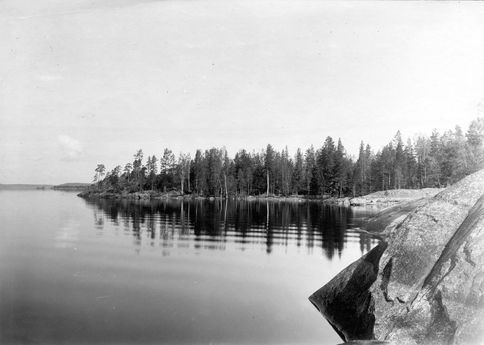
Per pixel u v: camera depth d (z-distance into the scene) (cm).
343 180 8769
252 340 977
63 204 6412
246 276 1605
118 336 1008
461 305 818
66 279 1541
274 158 10856
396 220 2934
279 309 1203
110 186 10581
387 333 902
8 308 1204
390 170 7938
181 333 1005
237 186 10369
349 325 1041
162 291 1388
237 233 2964
